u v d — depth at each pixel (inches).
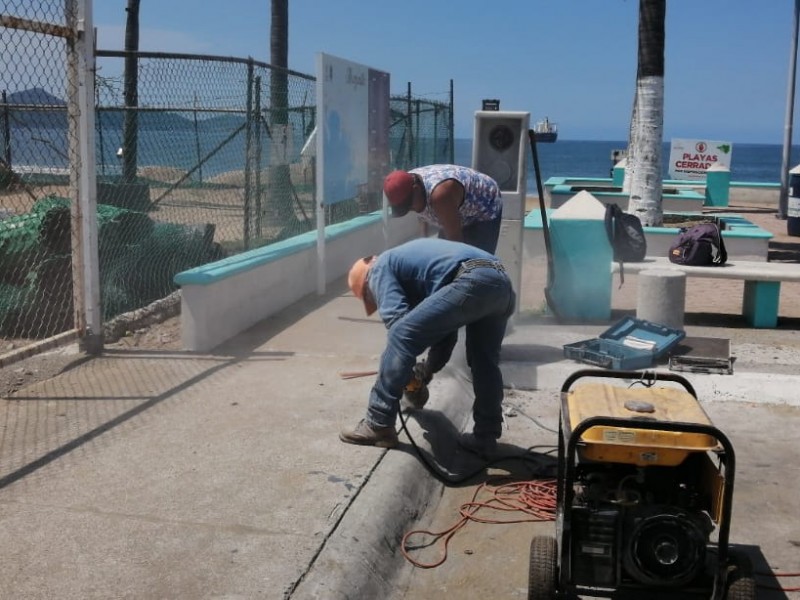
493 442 199.0
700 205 668.7
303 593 131.4
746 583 126.0
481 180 225.3
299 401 218.1
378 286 183.3
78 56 240.4
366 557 147.6
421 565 156.6
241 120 423.8
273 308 318.3
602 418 128.2
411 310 180.7
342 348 269.6
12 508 156.4
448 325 177.3
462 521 172.4
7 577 133.3
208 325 265.4
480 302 175.8
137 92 413.1
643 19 496.1
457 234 221.1
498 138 290.0
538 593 135.0
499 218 230.4
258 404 215.5
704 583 132.3
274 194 409.7
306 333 288.7
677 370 252.7
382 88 434.3
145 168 538.0
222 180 515.2
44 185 378.0
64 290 306.0
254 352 264.5
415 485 178.2
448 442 205.9
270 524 151.9
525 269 434.0
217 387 229.0
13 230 311.7
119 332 291.7
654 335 272.2
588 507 132.6
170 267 351.9
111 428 197.6
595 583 131.2
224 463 178.1
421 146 566.6
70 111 244.4
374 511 159.8
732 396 243.3
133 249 339.9
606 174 3080.7
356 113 388.2
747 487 189.8
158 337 289.1
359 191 400.2
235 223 507.8
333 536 148.3
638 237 335.9
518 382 251.6
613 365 253.0
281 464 177.8
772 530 170.4
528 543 165.2
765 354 276.2
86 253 253.6
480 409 197.8
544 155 6092.5
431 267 179.6
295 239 358.9
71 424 200.1
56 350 263.9
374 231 449.4
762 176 3599.9
